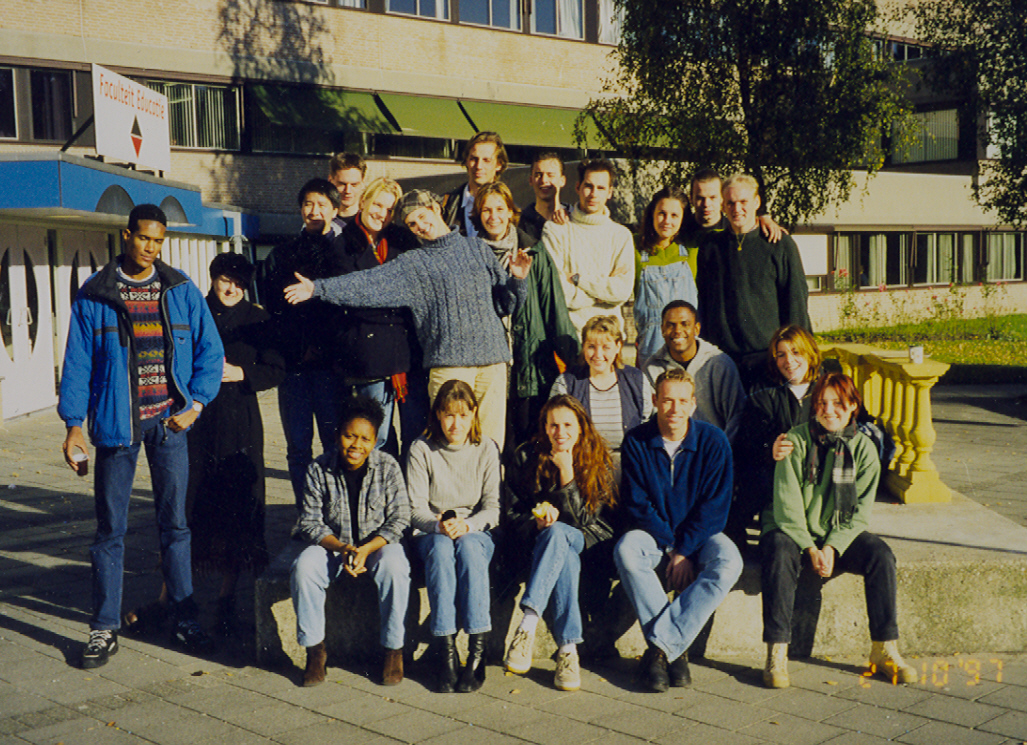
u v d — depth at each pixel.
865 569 4.50
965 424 12.19
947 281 29.95
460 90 25.33
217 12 21.81
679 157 20.05
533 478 4.68
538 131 26.03
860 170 26.48
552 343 5.38
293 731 3.93
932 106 31.73
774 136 19.25
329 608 4.70
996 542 5.01
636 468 4.64
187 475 4.91
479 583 4.42
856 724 3.95
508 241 5.25
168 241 17.02
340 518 4.57
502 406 5.16
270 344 5.24
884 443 4.68
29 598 5.63
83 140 20.00
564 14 27.02
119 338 4.63
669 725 3.97
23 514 7.68
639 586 4.45
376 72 24.05
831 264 26.22
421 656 4.73
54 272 14.01
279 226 22.86
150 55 20.84
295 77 22.91
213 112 22.09
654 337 5.68
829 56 19.72
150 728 3.96
